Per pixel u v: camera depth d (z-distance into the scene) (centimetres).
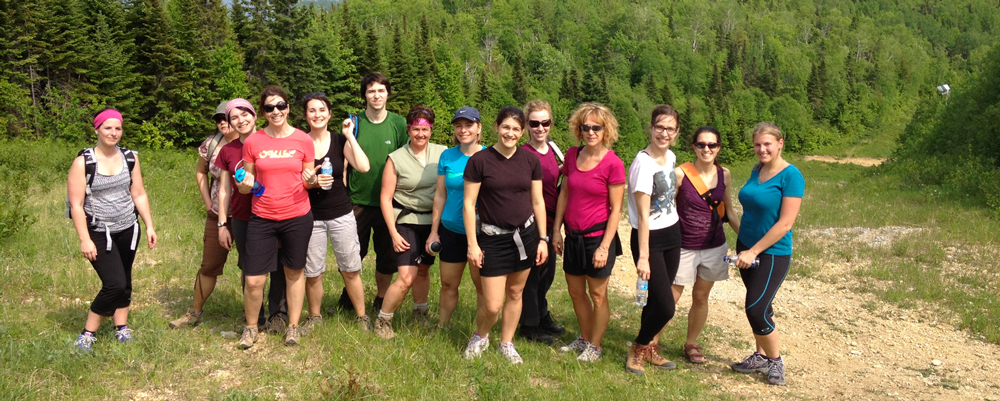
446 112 5859
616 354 533
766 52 13850
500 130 436
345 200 493
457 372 446
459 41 12169
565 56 12400
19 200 864
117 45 3678
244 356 463
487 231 448
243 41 4434
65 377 404
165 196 1123
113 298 452
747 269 491
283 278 513
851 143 10469
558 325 608
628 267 916
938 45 18312
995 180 1426
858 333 656
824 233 1143
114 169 448
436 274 767
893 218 1242
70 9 3522
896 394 485
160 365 430
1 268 631
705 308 525
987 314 698
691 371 512
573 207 469
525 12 14462
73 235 797
